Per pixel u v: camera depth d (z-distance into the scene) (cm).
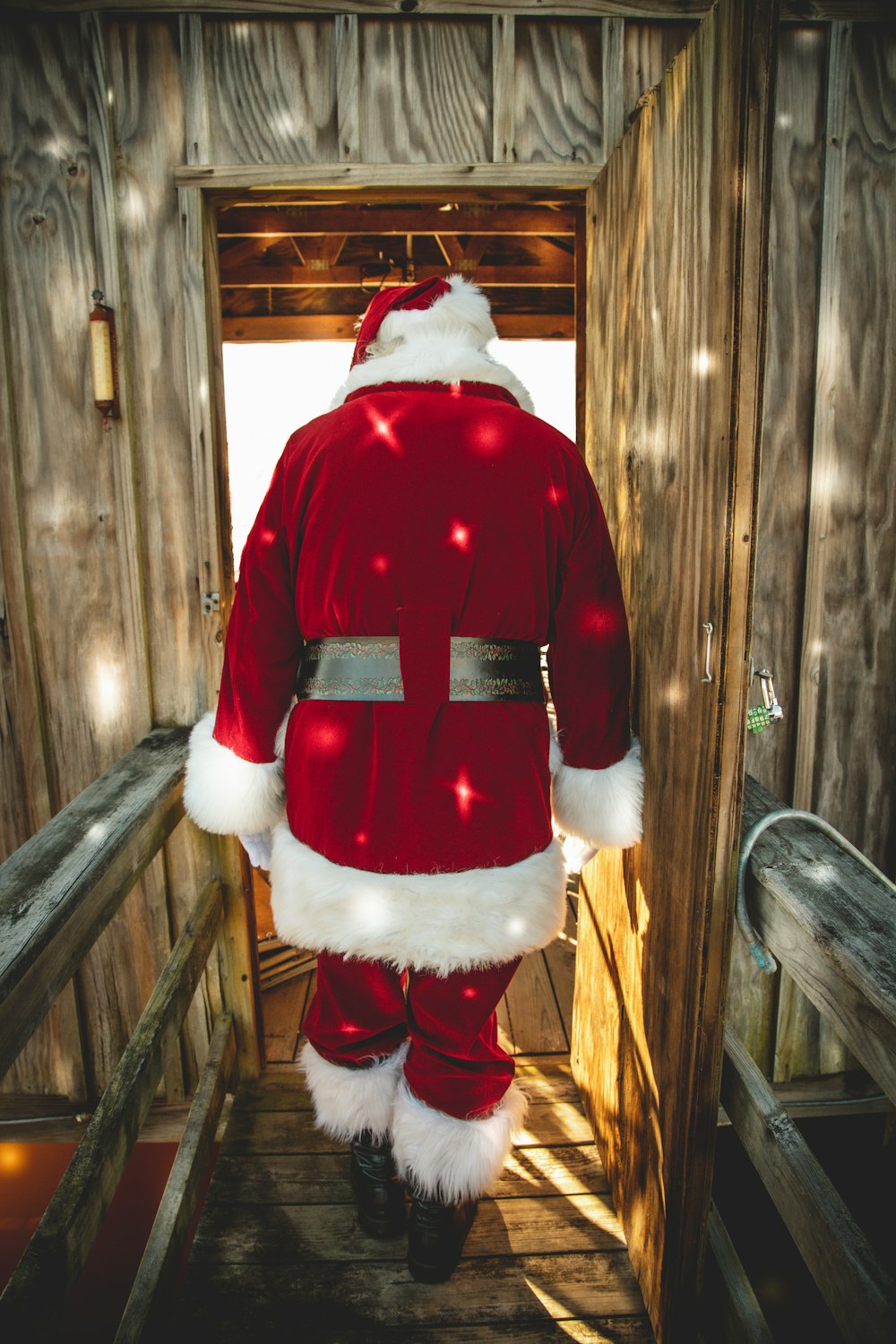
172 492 179
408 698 114
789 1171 111
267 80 165
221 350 183
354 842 117
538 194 175
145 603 183
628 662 132
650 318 133
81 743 189
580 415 189
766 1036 211
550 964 262
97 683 187
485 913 116
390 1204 153
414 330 123
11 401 175
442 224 323
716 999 115
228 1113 194
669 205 121
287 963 255
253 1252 154
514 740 119
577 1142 182
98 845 123
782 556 188
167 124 167
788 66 170
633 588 147
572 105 167
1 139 167
